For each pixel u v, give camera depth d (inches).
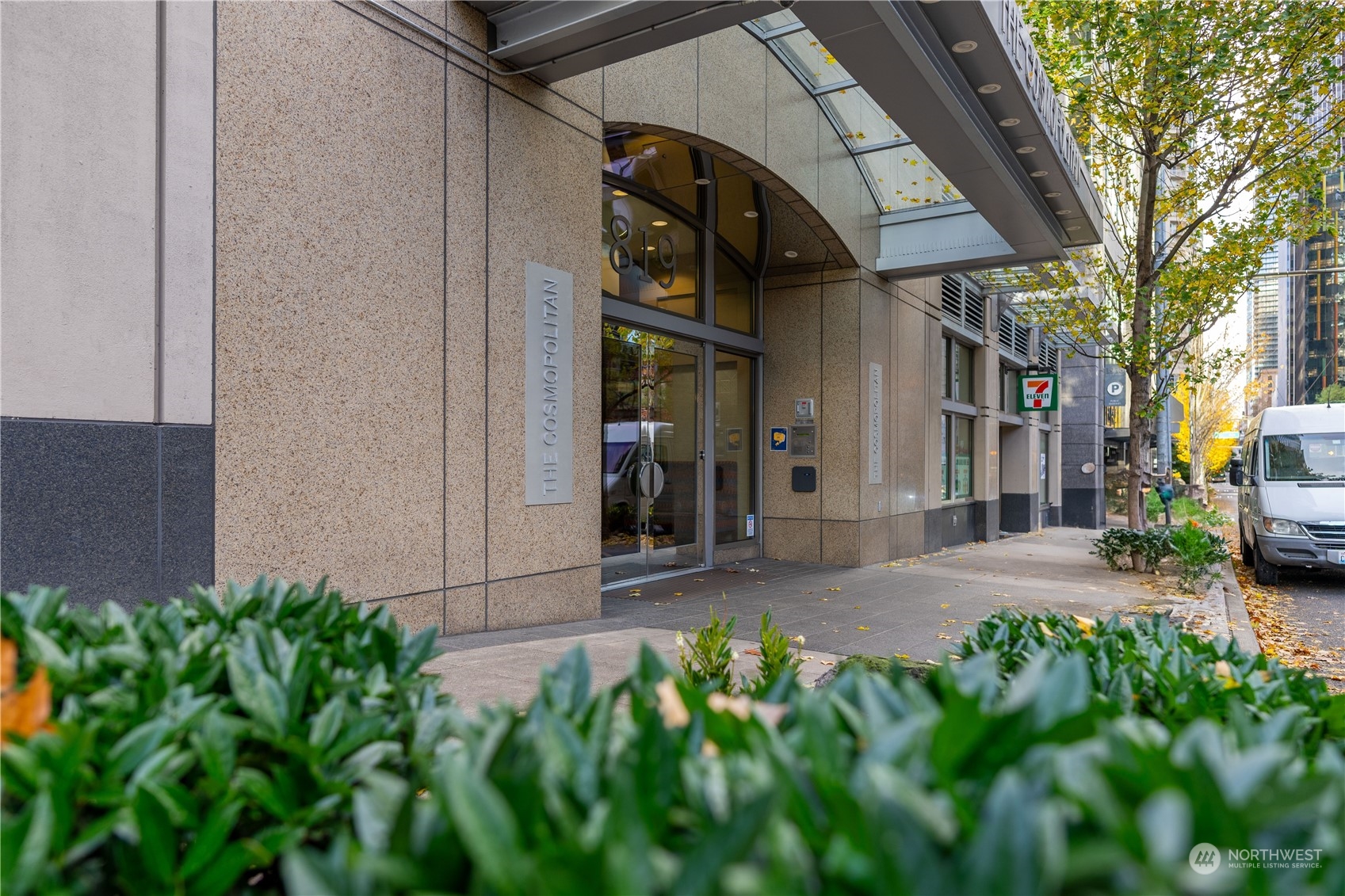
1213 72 412.5
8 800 51.0
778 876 33.6
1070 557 606.9
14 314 153.9
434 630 81.8
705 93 365.1
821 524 518.0
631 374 421.4
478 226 259.1
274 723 61.1
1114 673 82.1
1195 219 485.7
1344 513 457.4
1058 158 349.4
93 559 164.4
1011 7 282.2
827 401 518.6
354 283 219.8
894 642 280.1
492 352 263.4
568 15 252.7
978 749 45.3
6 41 153.6
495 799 36.6
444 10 248.7
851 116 468.8
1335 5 385.4
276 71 201.3
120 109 170.6
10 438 152.9
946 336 713.6
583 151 303.3
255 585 94.9
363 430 221.5
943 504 693.3
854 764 47.3
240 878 60.6
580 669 63.8
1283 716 59.0
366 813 45.7
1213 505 1707.7
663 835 41.4
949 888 31.6
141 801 47.0
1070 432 1120.8
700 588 410.6
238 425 191.6
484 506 260.1
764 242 501.7
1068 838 38.0
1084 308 544.4
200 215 184.4
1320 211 450.6
